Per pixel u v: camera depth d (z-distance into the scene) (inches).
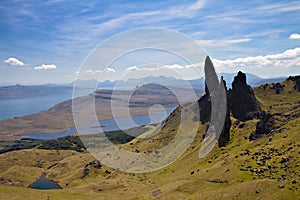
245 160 6141.7
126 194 6092.5
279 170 5236.2
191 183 5605.3
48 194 6678.2
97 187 7140.8
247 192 4564.5
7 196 6112.2
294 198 4136.3
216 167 6254.9
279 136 7047.2
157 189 5777.6
